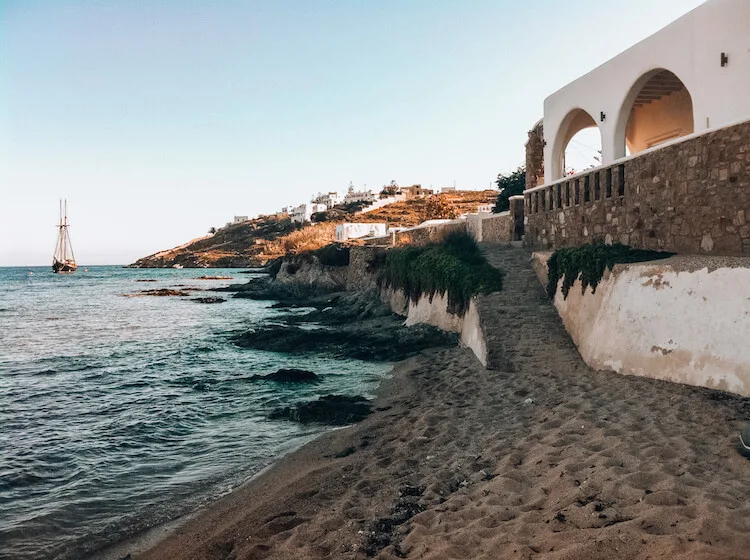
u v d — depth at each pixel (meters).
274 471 9.30
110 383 17.91
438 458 8.33
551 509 5.76
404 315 27.06
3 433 12.41
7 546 7.21
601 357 11.92
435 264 22.12
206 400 14.84
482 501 6.37
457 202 135.88
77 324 36.94
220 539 6.80
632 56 16.11
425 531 5.89
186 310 45.59
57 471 9.98
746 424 7.29
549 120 21.84
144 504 8.41
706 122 13.07
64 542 7.29
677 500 5.34
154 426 12.57
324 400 13.33
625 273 12.11
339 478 8.31
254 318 38.28
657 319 10.65
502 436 8.77
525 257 21.33
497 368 13.15
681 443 6.96
